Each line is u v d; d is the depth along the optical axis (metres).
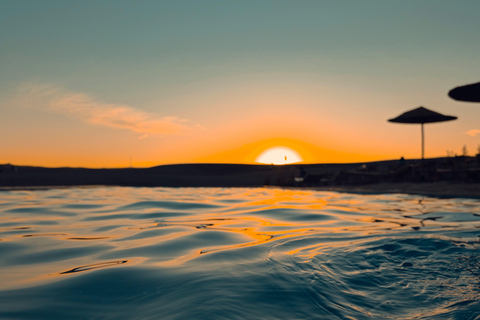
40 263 2.88
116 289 2.20
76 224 5.02
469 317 1.95
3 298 2.07
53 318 1.79
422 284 2.48
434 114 15.09
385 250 3.38
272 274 2.52
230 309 1.89
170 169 46.62
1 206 7.38
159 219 5.53
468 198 9.23
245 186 18.23
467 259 3.12
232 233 4.21
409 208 7.14
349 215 6.04
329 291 2.27
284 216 5.88
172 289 2.19
